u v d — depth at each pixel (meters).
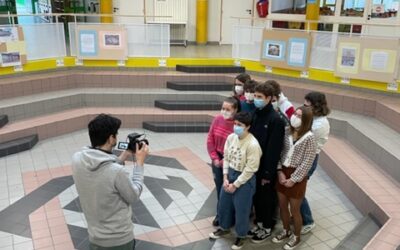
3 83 5.86
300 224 3.09
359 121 5.12
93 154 2.01
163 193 4.05
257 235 3.20
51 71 6.80
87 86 6.79
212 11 9.60
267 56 6.84
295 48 6.47
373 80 5.70
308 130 2.89
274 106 3.19
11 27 6.14
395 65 5.46
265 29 6.77
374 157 4.31
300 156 2.91
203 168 4.70
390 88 5.59
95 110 6.19
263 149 2.99
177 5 9.01
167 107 6.26
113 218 2.07
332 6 8.15
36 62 6.57
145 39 7.04
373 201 3.43
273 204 3.22
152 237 3.29
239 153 2.89
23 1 10.76
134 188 2.08
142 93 6.43
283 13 8.80
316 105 3.15
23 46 6.34
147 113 6.08
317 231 3.39
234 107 3.09
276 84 3.06
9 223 3.45
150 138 5.70
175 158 4.98
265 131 2.95
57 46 6.80
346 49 5.88
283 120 2.95
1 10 8.85
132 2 8.57
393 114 4.83
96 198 2.01
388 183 3.79
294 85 6.34
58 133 5.66
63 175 4.43
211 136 3.30
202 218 3.60
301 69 6.47
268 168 2.97
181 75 6.88
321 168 4.70
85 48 6.91
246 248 3.14
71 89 6.62
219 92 6.65
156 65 7.20
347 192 3.97
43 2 9.79
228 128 3.17
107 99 6.41
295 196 2.99
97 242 2.09
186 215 3.65
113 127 2.04
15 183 4.21
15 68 6.32
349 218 3.61
